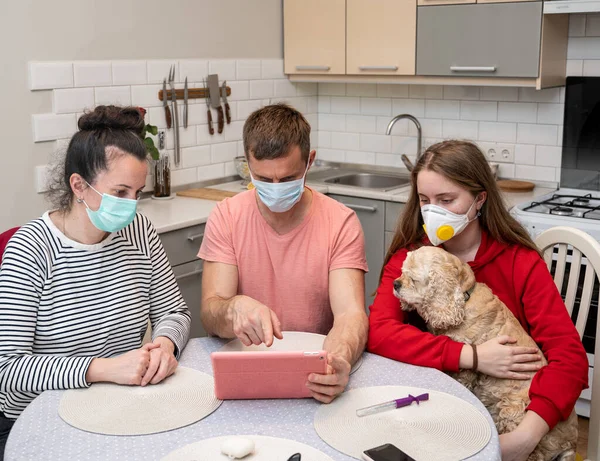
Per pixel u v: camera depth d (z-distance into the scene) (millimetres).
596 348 1812
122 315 1701
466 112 3781
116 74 3205
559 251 1938
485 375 1620
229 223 1875
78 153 1543
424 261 1593
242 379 1413
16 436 1299
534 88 3518
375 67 3641
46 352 1638
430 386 1504
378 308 1770
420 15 3439
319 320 1896
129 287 1720
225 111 3789
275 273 1868
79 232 1632
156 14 3348
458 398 1441
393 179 4020
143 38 3311
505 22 3186
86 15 3047
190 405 1413
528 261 1755
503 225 1777
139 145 1566
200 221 3027
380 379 1542
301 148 1671
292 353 1378
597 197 3307
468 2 3271
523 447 1490
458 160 1709
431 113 3908
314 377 1393
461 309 1601
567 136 3438
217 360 1379
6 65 2787
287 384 1424
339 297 1791
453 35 3354
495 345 1588
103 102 3166
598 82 3295
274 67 4023
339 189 3611
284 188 1666
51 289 1606
